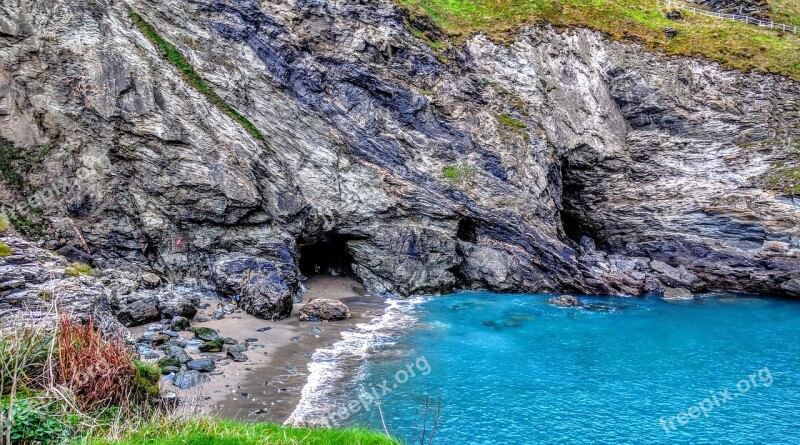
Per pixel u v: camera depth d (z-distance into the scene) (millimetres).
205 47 40406
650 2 64188
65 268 17453
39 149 34094
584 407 22031
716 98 52844
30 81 34531
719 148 51250
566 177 54906
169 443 10195
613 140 53625
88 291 16656
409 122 46188
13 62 34375
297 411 19766
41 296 15344
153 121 35750
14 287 15320
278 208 39094
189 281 35562
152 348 24266
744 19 64375
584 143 52094
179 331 27297
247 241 37406
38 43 34844
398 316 35375
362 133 44156
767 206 47312
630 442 19328
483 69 51750
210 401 19656
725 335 32906
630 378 25438
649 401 22828
